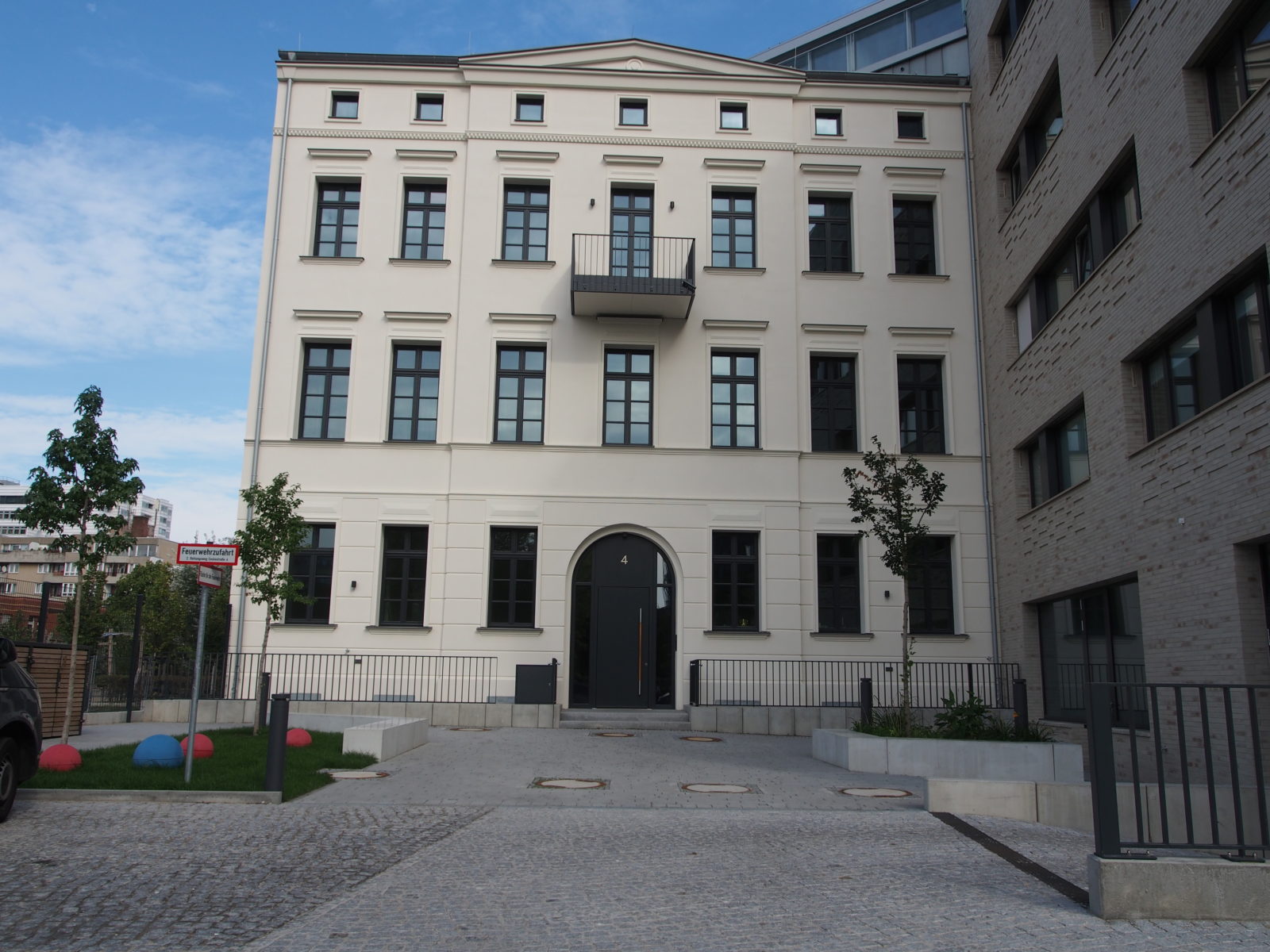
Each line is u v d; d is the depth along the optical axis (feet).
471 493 66.44
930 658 66.03
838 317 70.54
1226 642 37.86
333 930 18.17
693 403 68.33
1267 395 34.99
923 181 73.00
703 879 22.43
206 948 17.02
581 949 17.37
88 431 39.73
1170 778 42.27
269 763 31.81
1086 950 17.57
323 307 68.80
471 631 64.69
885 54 109.70
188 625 159.22
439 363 69.21
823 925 18.94
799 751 49.52
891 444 69.00
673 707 64.95
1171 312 42.16
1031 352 60.80
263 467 66.49
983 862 24.41
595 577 66.80
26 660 46.80
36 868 22.11
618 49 72.79
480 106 71.67
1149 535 44.39
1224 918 19.45
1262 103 35.04
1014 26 65.57
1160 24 42.91
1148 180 44.19
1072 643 56.70
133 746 42.63
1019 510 63.77
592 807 32.17
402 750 44.93
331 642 64.44
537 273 69.56
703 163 71.82
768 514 67.21
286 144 70.95
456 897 20.52
